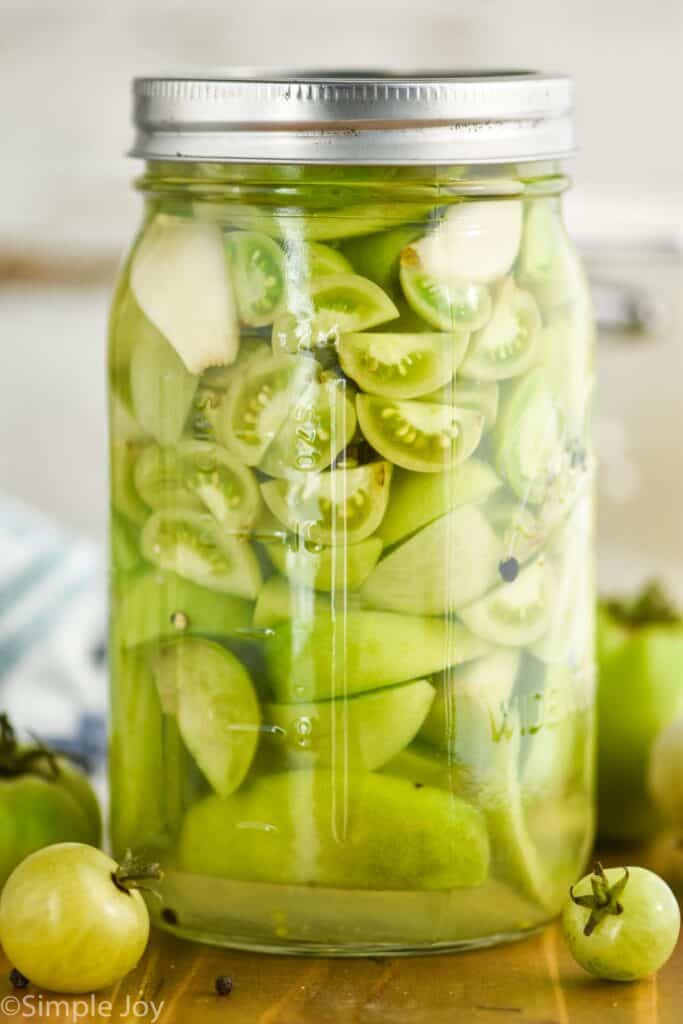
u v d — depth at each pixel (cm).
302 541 49
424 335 48
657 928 49
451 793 50
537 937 53
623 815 58
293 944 50
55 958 48
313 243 49
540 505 50
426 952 51
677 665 58
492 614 50
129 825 53
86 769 62
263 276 49
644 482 81
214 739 50
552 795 52
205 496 50
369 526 49
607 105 95
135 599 52
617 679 58
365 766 49
